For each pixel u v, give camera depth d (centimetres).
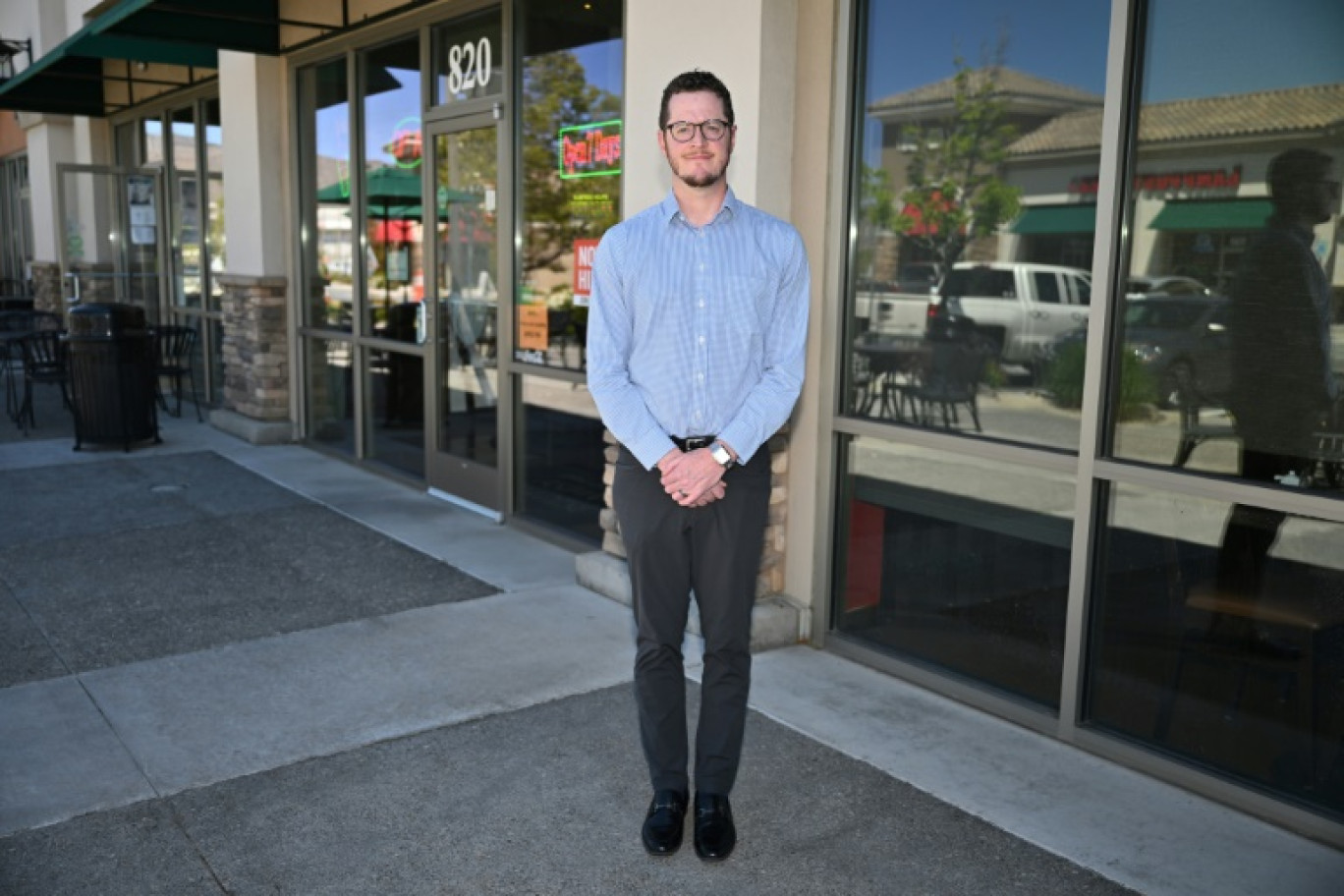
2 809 298
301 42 755
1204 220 306
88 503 644
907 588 400
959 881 271
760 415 268
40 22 1285
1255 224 296
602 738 345
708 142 259
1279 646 300
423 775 320
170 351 971
